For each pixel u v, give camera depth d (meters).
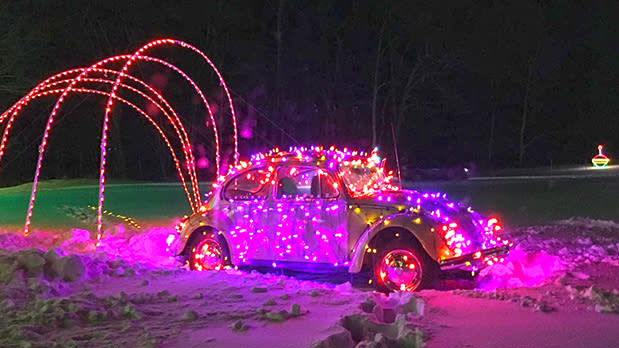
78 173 49.88
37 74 41.00
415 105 51.09
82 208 19.45
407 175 36.19
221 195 8.65
